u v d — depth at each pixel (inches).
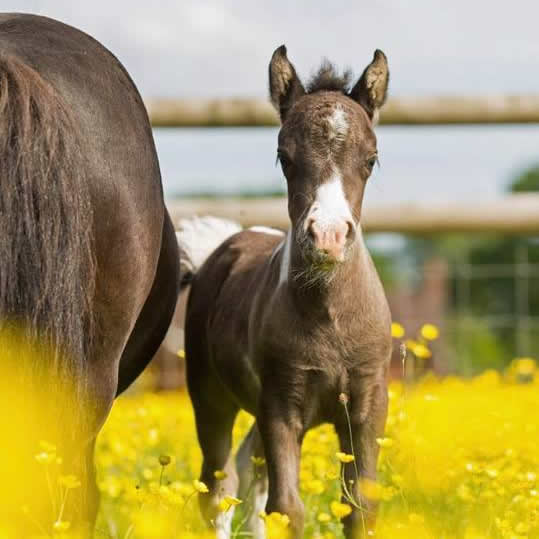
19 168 240.8
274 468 353.4
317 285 343.3
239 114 580.1
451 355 910.4
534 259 2375.7
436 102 580.7
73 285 245.9
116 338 283.7
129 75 306.3
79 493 288.7
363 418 356.8
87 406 275.7
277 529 261.9
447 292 1770.4
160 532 253.6
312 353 351.3
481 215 593.3
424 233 597.3
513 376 581.9
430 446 383.6
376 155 343.9
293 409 357.7
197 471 442.0
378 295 359.9
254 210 568.1
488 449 394.6
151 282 300.8
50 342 242.5
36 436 250.8
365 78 367.9
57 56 279.1
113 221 275.1
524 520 328.8
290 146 338.3
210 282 443.8
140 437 475.2
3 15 293.7
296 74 377.7
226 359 401.7
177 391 676.1
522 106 580.4
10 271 238.5
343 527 347.6
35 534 255.8
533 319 1991.9
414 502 347.9
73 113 263.9
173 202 569.6
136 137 289.7
